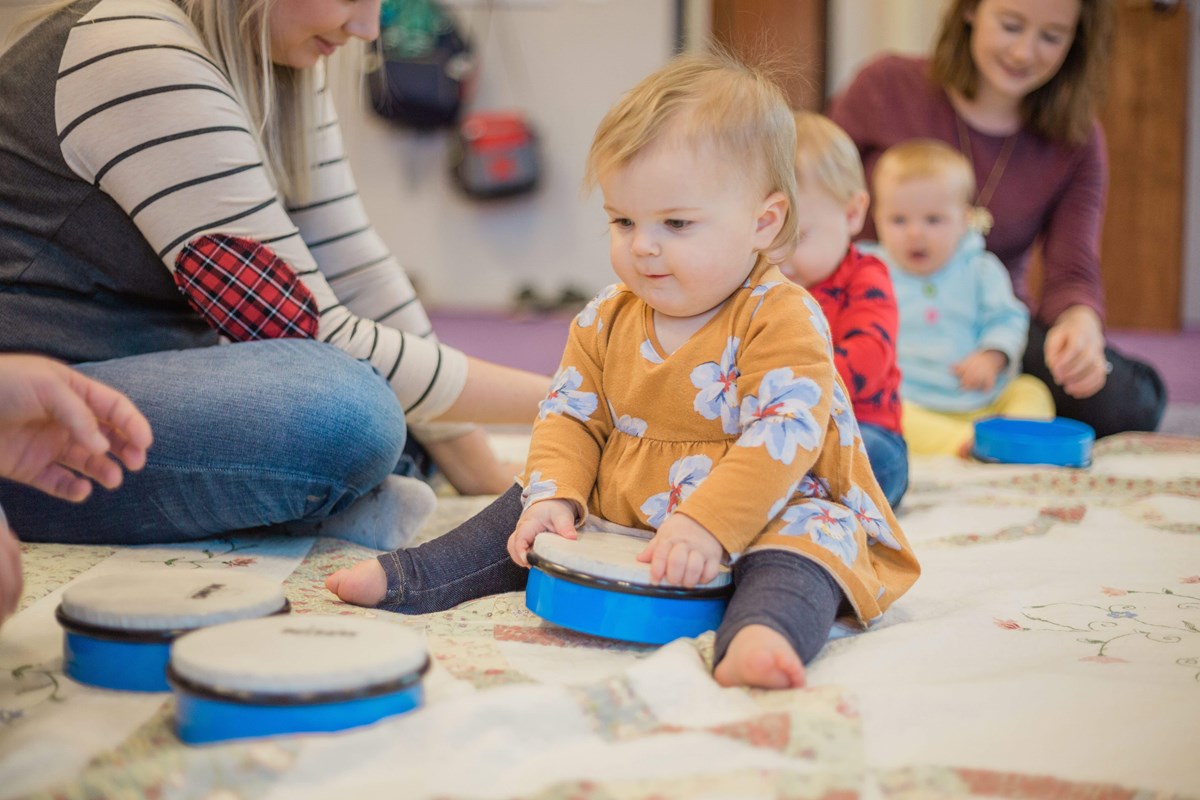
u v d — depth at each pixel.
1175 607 1.09
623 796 0.66
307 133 1.48
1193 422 2.62
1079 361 2.05
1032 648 0.97
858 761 0.73
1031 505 1.56
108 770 0.65
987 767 0.72
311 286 1.34
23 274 1.29
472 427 1.63
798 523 0.98
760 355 1.02
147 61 1.25
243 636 0.78
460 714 0.73
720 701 0.81
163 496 1.22
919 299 2.23
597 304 1.14
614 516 1.09
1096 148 2.37
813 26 4.70
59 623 0.87
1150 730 0.78
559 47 4.93
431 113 4.83
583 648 0.97
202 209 1.26
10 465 0.83
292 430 1.20
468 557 1.12
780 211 1.07
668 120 1.02
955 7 2.30
